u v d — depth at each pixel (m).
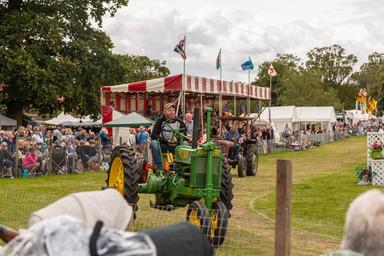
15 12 27.86
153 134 8.01
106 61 30.42
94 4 32.22
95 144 17.70
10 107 30.91
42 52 27.73
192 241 2.11
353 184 14.23
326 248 6.45
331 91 78.44
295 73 70.81
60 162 16.44
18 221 7.60
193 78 19.48
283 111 40.88
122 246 1.87
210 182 6.85
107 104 21.58
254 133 28.75
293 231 7.52
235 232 7.35
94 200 2.33
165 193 7.82
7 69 26.44
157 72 56.94
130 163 7.98
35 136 16.11
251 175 17.23
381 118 76.94
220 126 18.48
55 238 1.85
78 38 31.05
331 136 47.69
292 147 34.78
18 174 15.24
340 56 105.75
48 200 9.59
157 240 2.03
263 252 6.18
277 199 3.61
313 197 11.54
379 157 13.94
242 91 24.19
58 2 30.34
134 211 7.61
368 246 1.92
